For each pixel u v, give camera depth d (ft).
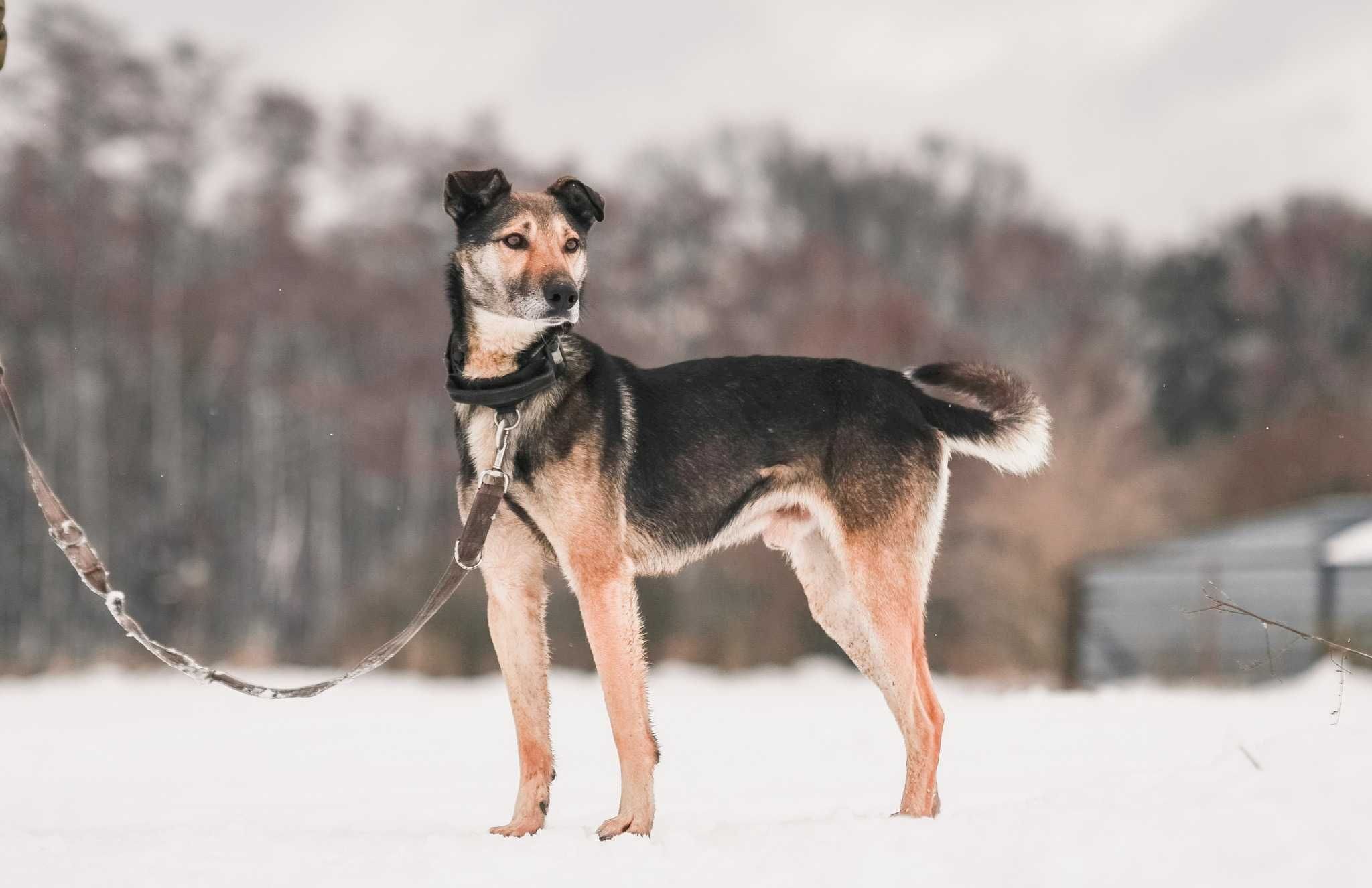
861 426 18.40
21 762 28.48
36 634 112.57
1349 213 153.99
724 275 140.26
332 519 124.36
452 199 17.35
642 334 131.85
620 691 16.42
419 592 65.41
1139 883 11.93
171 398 122.52
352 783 25.14
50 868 13.97
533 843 14.90
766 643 59.88
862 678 54.13
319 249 136.46
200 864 14.06
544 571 17.63
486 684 52.60
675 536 17.74
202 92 134.31
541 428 16.66
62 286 121.80
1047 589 59.77
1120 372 89.86
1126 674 56.80
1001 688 48.19
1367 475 84.48
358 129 142.00
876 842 13.61
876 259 152.35
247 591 121.70
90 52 127.65
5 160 123.75
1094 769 24.02
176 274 132.67
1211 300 151.33
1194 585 56.08
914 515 18.37
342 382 132.87
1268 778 13.93
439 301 135.13
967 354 108.58
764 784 23.65
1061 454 64.49
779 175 165.99
